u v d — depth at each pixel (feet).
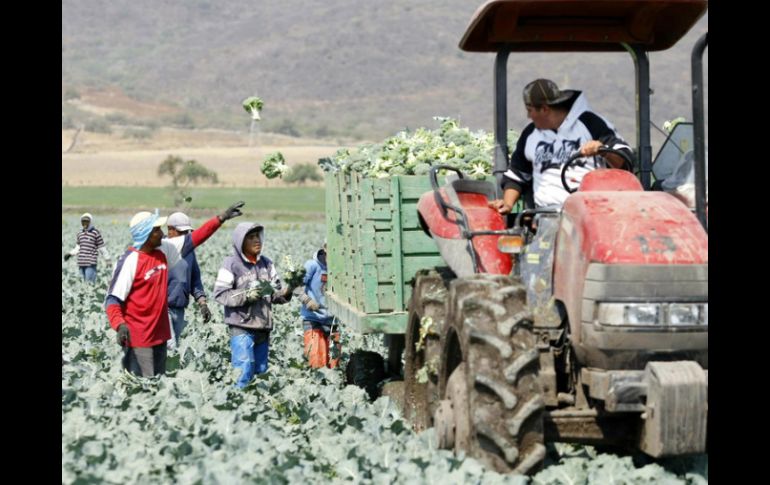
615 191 32.68
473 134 50.37
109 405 41.68
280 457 33.71
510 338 30.07
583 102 36.45
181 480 31.58
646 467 31.40
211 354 60.39
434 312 37.32
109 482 31.45
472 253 35.63
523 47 38.09
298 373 53.88
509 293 31.04
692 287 29.81
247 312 54.39
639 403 29.96
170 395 43.27
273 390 46.29
